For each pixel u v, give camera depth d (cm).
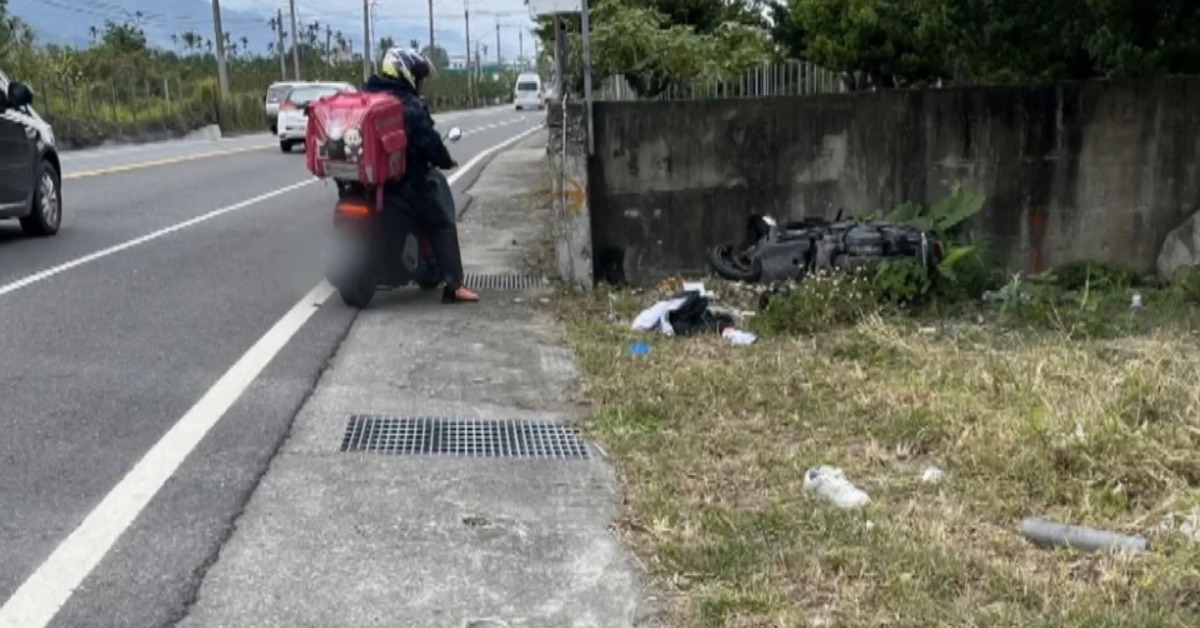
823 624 340
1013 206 904
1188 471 454
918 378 592
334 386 605
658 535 407
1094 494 433
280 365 643
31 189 1090
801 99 886
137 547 397
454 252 827
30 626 342
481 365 654
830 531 406
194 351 670
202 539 404
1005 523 418
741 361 646
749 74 1188
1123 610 346
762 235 878
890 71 1424
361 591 369
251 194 1558
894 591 360
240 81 5878
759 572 376
